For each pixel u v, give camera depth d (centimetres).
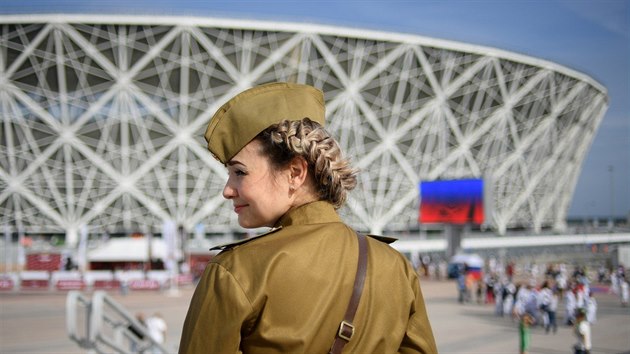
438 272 5541
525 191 8800
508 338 2219
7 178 6562
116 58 6369
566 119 8931
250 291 146
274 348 146
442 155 7675
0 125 6425
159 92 6525
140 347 1012
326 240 162
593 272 5806
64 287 4353
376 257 169
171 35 6272
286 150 168
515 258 7488
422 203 5262
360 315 158
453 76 7488
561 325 2661
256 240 159
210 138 173
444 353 1886
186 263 5288
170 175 6831
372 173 7481
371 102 7219
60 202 6750
